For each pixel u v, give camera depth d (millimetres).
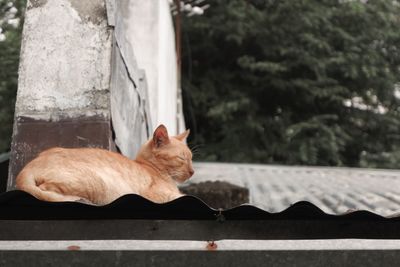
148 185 3064
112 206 2277
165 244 2213
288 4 13164
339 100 13430
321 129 12594
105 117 3229
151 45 6047
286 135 12859
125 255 2154
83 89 3262
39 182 2463
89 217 2318
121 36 3738
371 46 14109
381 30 13719
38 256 2133
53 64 3289
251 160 13008
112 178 2709
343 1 14055
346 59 13188
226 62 14555
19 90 3262
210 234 2344
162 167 3428
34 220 2293
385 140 13969
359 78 13695
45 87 3262
